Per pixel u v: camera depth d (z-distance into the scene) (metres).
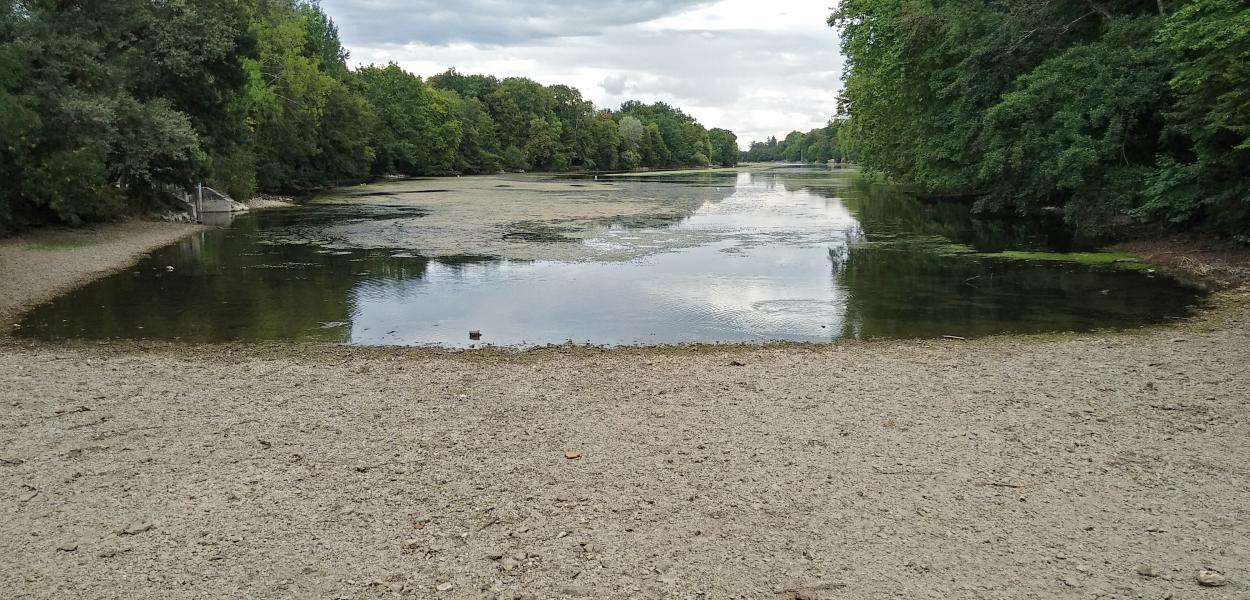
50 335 12.77
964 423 7.76
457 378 9.64
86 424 7.86
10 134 19.84
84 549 5.28
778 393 8.86
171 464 6.76
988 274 18.69
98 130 22.52
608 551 5.23
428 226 30.66
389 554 5.20
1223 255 19.64
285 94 51.53
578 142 136.25
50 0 21.98
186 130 25.83
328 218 34.88
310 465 6.72
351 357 11.09
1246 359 10.17
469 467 6.66
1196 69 17.97
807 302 15.41
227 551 5.24
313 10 73.19
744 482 6.33
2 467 6.72
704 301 15.51
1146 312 14.04
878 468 6.60
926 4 33.22
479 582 4.86
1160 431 7.46
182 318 14.14
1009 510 5.81
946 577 4.90
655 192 55.94
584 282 17.66
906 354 10.92
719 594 4.73
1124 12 26.73
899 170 45.03
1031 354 10.80
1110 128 23.17
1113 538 5.38
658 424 7.79
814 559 5.13
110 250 23.70
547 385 9.29
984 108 30.64
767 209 38.88
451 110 103.44
